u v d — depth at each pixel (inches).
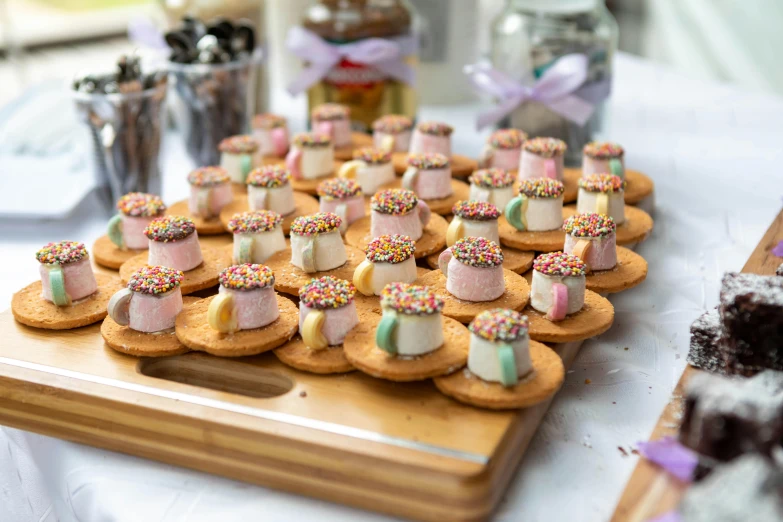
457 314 24.9
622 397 24.1
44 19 57.1
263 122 34.4
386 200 27.9
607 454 22.5
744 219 32.0
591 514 21.3
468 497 20.9
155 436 22.8
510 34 34.6
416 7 39.1
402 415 22.3
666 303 27.6
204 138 34.7
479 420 22.1
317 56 34.7
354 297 25.9
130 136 31.1
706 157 36.4
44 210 31.6
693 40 64.8
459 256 25.2
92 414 23.1
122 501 22.0
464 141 37.8
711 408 20.0
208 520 21.5
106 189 32.1
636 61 48.7
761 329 22.1
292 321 24.8
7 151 36.2
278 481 22.1
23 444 24.2
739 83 62.2
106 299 26.4
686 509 18.6
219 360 24.3
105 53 54.2
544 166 30.9
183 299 26.5
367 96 35.6
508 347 22.4
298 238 26.7
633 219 29.5
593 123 35.1
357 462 21.4
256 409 22.5
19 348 24.8
